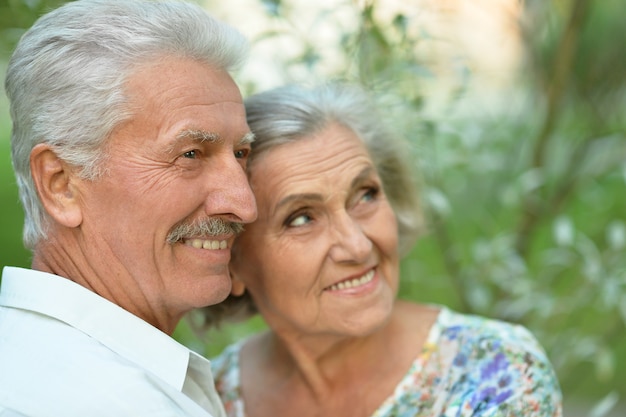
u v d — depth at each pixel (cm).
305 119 191
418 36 245
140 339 159
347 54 240
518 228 303
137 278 160
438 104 262
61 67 153
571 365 286
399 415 197
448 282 310
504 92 312
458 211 312
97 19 155
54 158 157
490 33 292
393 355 203
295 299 194
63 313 155
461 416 187
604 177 302
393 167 221
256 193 191
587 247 277
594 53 320
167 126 155
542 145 301
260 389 220
